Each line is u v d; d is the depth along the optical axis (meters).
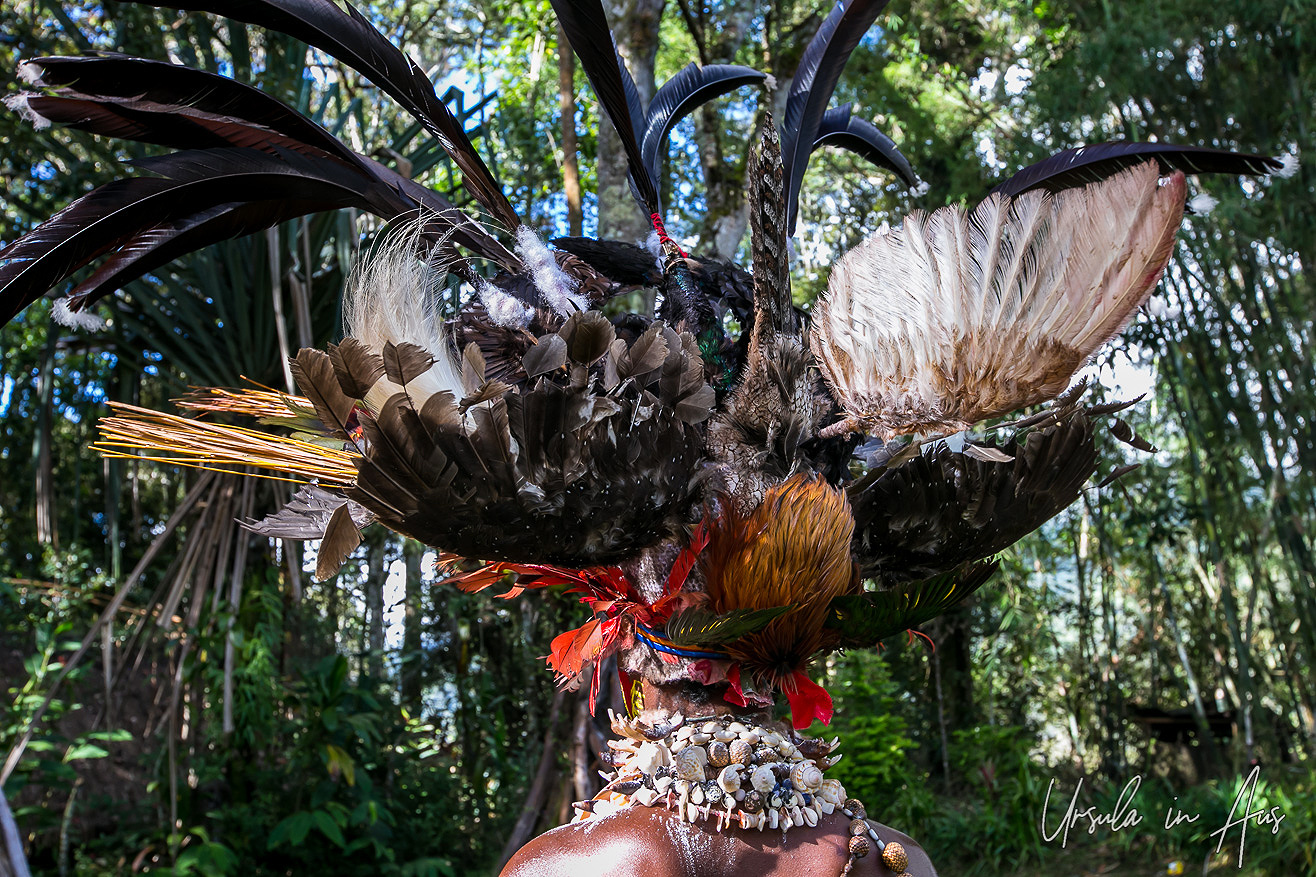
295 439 1.32
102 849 5.71
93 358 6.41
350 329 1.29
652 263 1.53
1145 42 5.63
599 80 1.42
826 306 1.23
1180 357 6.43
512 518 1.10
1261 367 5.98
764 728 1.25
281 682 5.75
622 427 1.11
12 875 2.88
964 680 9.30
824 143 1.88
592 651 1.34
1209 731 7.60
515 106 7.73
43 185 5.69
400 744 6.56
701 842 1.14
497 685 6.28
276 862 5.73
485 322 1.33
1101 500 7.75
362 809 5.69
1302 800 5.86
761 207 1.22
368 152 5.23
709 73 1.76
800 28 7.01
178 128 1.43
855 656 7.27
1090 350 1.10
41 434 5.38
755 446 1.26
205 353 5.14
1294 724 7.88
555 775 4.54
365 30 1.42
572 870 1.14
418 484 1.04
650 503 1.14
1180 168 1.58
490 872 5.86
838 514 1.21
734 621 1.12
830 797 1.22
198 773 5.44
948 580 1.21
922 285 1.16
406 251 1.35
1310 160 5.39
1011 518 1.37
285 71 5.18
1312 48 5.50
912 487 1.36
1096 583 9.49
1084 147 1.62
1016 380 1.11
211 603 5.05
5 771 4.56
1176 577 8.66
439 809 6.25
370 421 1.02
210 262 4.92
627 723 1.25
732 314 1.53
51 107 1.33
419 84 1.42
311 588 6.40
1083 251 1.11
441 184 6.85
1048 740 9.16
